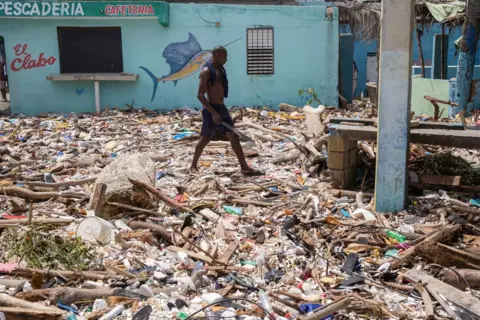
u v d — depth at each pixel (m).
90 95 15.92
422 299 3.89
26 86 15.82
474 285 4.12
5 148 9.37
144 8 15.12
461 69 12.65
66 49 15.97
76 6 15.09
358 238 4.93
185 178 7.34
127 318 3.63
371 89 18.28
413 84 15.19
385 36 5.40
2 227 5.12
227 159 8.48
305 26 15.66
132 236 4.91
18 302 3.56
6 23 15.48
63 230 5.22
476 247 4.65
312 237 5.01
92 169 8.00
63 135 11.33
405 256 4.48
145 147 9.73
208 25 15.64
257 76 15.93
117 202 5.59
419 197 6.09
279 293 3.96
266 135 10.48
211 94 7.31
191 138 10.19
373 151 7.44
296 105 16.06
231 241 4.98
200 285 4.11
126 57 15.80
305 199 6.21
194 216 5.61
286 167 7.89
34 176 7.45
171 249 4.68
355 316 3.67
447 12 14.05
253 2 19.70
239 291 4.05
